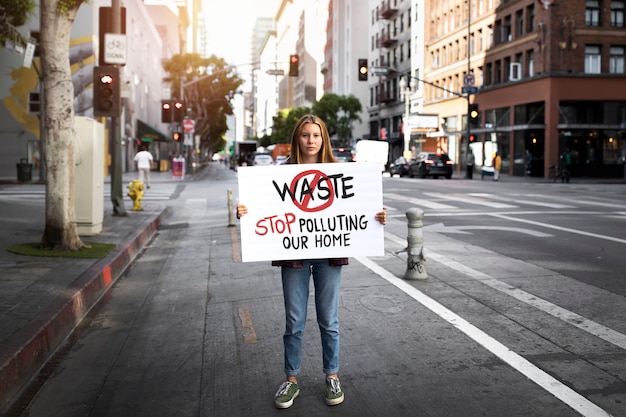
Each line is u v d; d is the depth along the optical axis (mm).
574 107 40406
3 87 38938
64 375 4996
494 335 5668
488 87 47594
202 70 61969
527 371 4734
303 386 4566
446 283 7855
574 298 7074
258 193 4285
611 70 40344
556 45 39625
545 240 11523
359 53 90375
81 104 39062
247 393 4492
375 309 6602
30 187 27359
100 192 12328
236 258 10297
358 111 80375
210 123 69000
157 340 5887
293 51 161250
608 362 4922
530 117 42844
